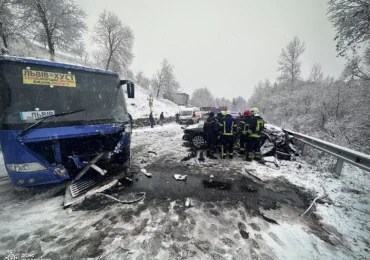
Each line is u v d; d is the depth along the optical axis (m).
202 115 21.92
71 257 1.85
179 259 1.84
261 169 4.67
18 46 13.72
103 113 3.67
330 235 2.30
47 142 3.07
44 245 2.01
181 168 4.68
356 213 2.80
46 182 2.91
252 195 3.32
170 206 2.86
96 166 3.51
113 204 2.87
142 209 2.75
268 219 2.60
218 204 2.96
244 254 1.94
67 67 3.29
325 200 3.18
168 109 31.00
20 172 2.69
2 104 2.65
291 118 15.46
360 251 2.05
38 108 2.88
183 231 2.27
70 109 3.21
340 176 4.26
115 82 4.09
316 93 14.31
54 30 16.06
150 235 2.19
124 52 27.77
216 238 2.16
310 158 5.57
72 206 2.78
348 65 7.56
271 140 5.84
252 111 5.35
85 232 2.22
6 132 2.61
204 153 6.20
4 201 2.89
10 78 2.74
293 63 22.28
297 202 3.11
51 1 13.92
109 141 3.97
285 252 1.99
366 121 7.66
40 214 2.58
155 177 4.05
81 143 3.60
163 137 9.73
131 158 5.49
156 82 41.66
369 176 4.22
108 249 1.96
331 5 6.20
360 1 5.55
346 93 10.04
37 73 2.96
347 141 6.74
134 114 20.70
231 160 5.45
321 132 8.29
